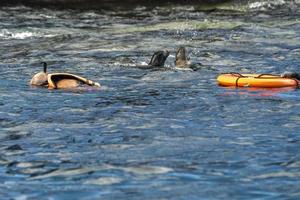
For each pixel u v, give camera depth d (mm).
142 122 27734
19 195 18469
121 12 100062
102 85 38688
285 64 47969
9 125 27547
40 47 60688
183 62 46562
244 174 20078
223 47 58344
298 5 101438
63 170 20734
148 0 105688
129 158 21969
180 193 18375
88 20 88938
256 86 36625
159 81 40281
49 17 92438
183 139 24578
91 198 18109
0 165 21484
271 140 24375
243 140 24375
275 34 67375
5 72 45094
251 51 55281
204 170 20516
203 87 37469
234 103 32125
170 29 73938
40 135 25641
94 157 22203
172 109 30719
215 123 27500
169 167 20875
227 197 18016
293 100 32688
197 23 78875
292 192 18359
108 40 64875
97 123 27656
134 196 18203
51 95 34906
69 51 57188
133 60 50844
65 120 28375
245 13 94375
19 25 81750
